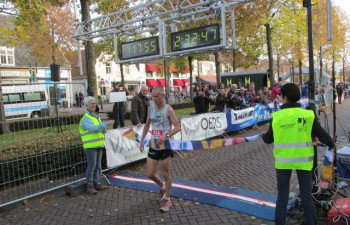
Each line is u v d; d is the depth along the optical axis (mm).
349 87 35938
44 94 5535
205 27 8828
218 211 4152
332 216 3365
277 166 3244
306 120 3162
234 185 5242
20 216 4406
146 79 51500
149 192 5090
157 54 9977
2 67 29234
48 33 22594
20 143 5246
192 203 4477
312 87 4105
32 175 5277
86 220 4137
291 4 15961
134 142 6637
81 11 12180
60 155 5727
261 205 4250
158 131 4203
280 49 21703
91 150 5145
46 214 4434
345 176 4078
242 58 29359
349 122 12148
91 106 5172
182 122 8062
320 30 21219
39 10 11594
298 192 4355
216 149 8305
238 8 14938
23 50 31953
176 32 9438
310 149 3170
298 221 3699
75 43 24641
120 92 9414
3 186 5199
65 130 5879
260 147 8258
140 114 6867
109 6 12672
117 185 5547
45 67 32781
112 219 4109
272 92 14172
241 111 10914
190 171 6262
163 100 4230
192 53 9539
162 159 4211
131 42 10562
